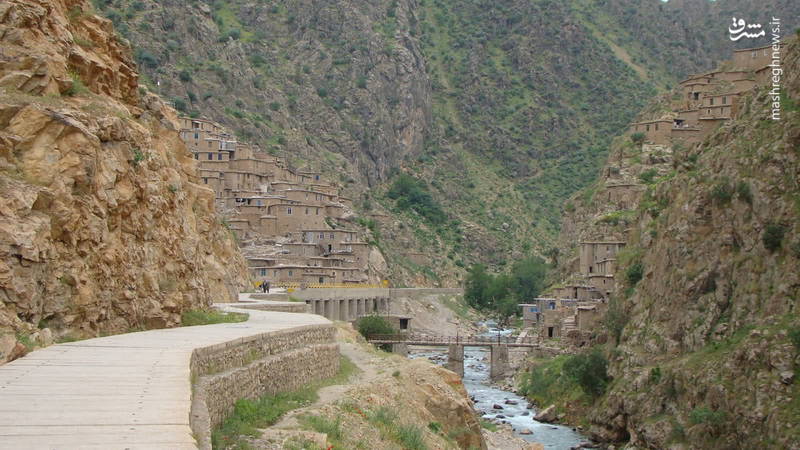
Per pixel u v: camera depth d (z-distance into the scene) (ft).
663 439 263.90
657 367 291.58
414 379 178.29
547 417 322.55
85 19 153.69
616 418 291.99
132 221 130.11
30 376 79.46
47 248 101.91
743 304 275.39
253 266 469.16
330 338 166.91
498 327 604.90
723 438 245.04
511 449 230.89
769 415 232.94
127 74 164.45
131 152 130.82
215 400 95.50
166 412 66.13
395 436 129.18
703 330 287.28
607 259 467.93
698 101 616.39
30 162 106.83
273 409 112.98
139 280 130.00
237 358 111.75
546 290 573.74
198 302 159.12
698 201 315.99
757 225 283.18
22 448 56.70
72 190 110.83
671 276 315.58
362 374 174.40
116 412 65.87
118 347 99.66
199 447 70.54
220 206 545.03
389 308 555.69
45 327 102.42
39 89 117.08
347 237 554.05
